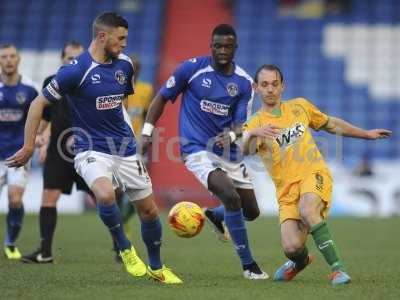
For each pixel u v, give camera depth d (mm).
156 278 28922
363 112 102312
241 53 108875
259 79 29578
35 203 77562
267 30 110812
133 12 112562
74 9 113812
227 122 32312
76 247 44688
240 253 30719
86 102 28406
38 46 110000
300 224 28938
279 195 29297
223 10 112125
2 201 77875
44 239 36500
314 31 110500
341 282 27766
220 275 31828
